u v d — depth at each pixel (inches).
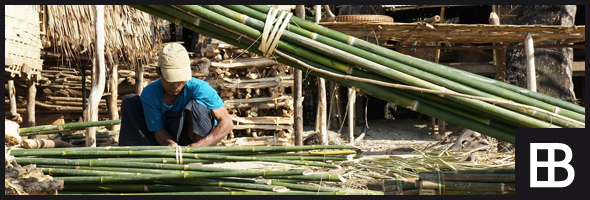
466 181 79.6
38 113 313.3
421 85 77.0
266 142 255.8
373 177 106.2
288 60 82.7
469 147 215.0
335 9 403.5
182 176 83.8
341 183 110.0
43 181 74.1
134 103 133.4
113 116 284.4
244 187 86.0
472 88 78.0
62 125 126.4
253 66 259.0
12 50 173.0
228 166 120.6
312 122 424.5
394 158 118.3
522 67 310.3
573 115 76.7
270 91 256.7
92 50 228.1
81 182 85.0
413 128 386.3
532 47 210.2
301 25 81.4
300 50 80.7
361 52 79.6
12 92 246.4
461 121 79.7
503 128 79.5
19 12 178.2
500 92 77.4
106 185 86.8
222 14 80.5
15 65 175.8
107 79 316.2
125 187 86.9
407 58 79.2
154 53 309.9
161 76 118.3
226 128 131.1
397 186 82.2
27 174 77.2
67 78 314.8
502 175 78.5
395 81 79.4
